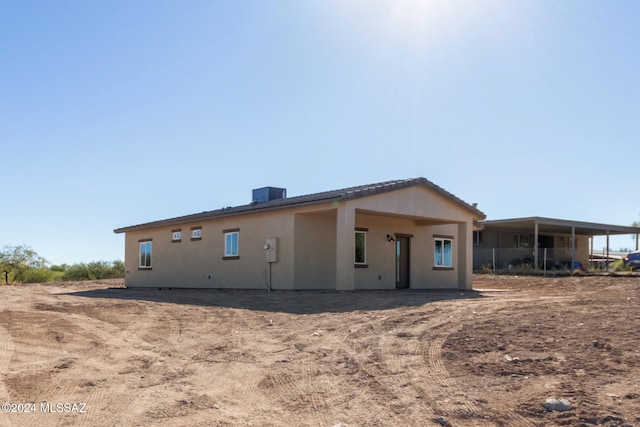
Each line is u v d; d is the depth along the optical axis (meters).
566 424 4.75
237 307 13.74
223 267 22.08
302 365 7.26
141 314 12.26
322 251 19.55
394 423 4.99
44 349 8.20
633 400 5.23
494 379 6.16
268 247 19.42
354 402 5.64
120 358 7.77
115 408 5.50
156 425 5.01
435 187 20.34
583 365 6.51
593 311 10.70
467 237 22.27
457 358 7.19
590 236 41.09
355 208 17.66
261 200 25.19
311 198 19.81
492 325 9.31
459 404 5.40
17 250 42.44
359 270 20.33
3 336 9.09
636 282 20.77
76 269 44.12
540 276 28.30
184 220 24.19
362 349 8.04
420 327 9.49
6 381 6.37
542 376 6.16
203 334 9.76
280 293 17.34
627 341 7.60
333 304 13.84
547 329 8.74
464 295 16.55
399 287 21.92
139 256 28.14
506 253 35.84
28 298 16.20
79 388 6.19
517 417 4.98
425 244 23.11
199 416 5.28
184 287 24.48
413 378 6.39
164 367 7.27
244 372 6.98
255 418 5.23
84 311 12.56
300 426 4.99
